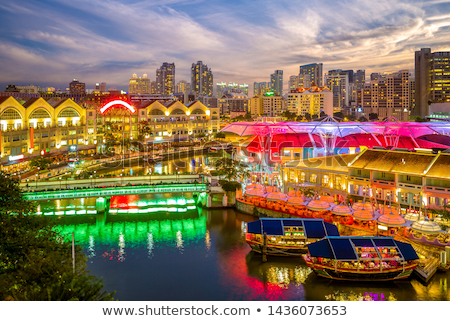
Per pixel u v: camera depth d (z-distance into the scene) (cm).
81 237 7712
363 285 5594
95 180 10031
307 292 5416
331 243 5703
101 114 19350
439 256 6125
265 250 6469
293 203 8262
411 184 7375
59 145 15975
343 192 8550
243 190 10150
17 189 5456
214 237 7712
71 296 3316
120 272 6097
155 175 10938
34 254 3959
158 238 7675
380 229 7019
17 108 13688
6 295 3406
